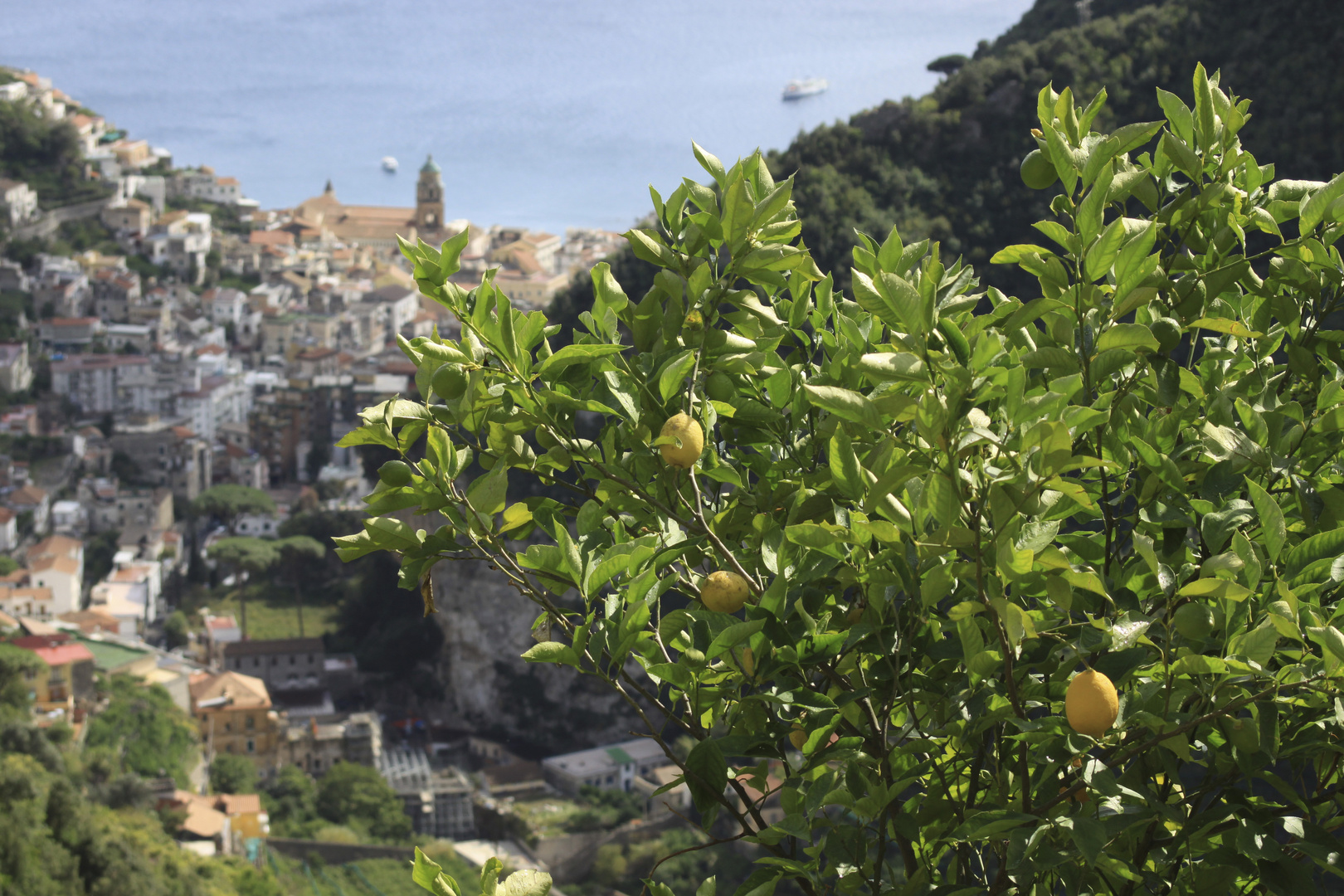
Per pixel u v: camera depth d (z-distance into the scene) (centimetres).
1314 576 271
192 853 5219
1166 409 330
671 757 282
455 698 9225
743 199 290
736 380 345
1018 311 297
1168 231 349
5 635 6756
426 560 303
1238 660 251
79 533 10794
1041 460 232
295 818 6938
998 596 259
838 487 304
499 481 293
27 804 4047
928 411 233
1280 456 293
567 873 6788
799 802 294
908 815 292
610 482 312
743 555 336
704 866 5884
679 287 304
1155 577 302
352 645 9869
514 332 302
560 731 8944
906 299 239
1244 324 374
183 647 9525
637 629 276
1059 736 268
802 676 288
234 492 11475
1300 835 266
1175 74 5725
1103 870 278
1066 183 296
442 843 6675
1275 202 361
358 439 304
